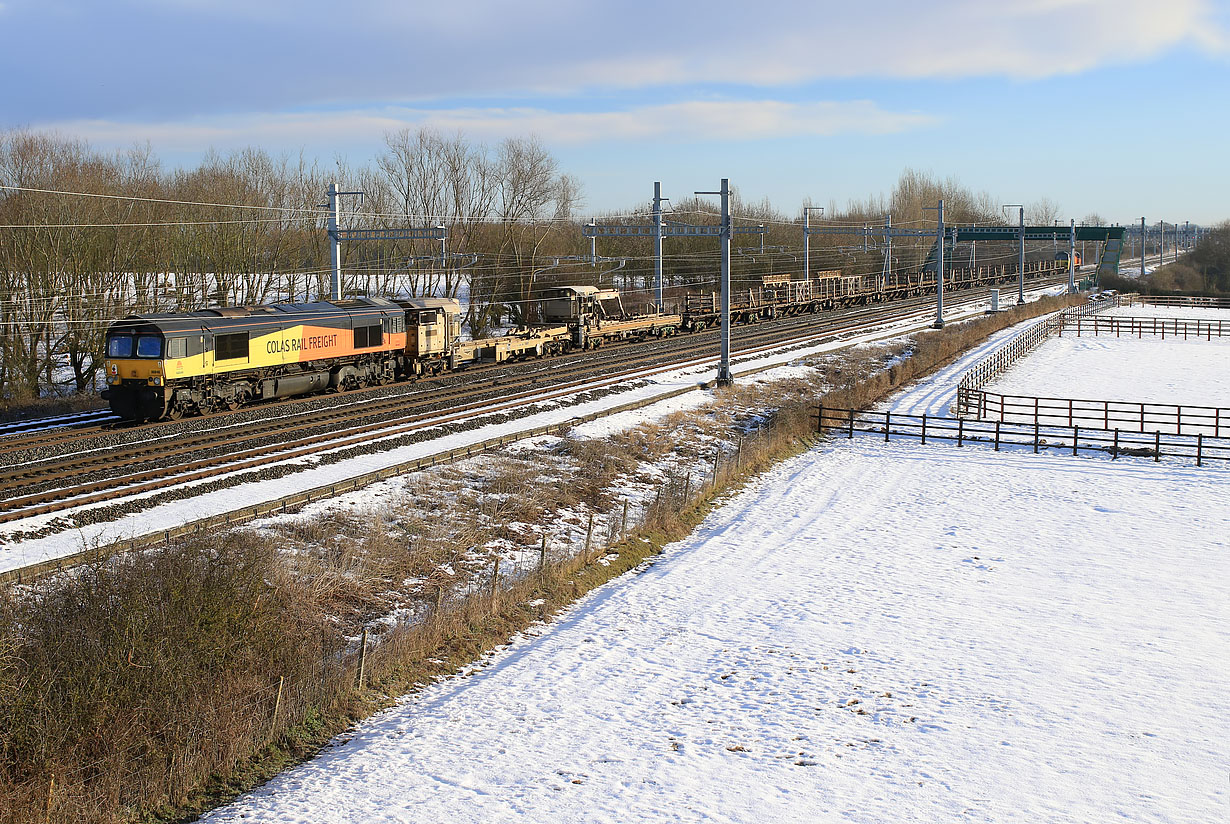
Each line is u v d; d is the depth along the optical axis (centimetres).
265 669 1420
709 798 1252
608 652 1769
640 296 8300
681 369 4653
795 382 4581
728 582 2191
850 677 1670
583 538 2336
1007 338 6681
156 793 1192
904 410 4278
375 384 4062
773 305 7338
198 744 1259
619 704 1548
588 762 1349
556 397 3731
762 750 1394
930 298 10075
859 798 1255
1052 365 5625
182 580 1397
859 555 2400
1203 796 1265
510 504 2388
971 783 1298
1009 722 1494
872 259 11512
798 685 1634
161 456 2517
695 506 2788
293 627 1545
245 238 5394
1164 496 2911
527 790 1264
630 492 2767
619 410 3525
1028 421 4062
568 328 5312
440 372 4438
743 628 1906
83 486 2175
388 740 1402
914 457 3478
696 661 1738
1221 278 12038
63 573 1614
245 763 1308
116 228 4544
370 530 2028
